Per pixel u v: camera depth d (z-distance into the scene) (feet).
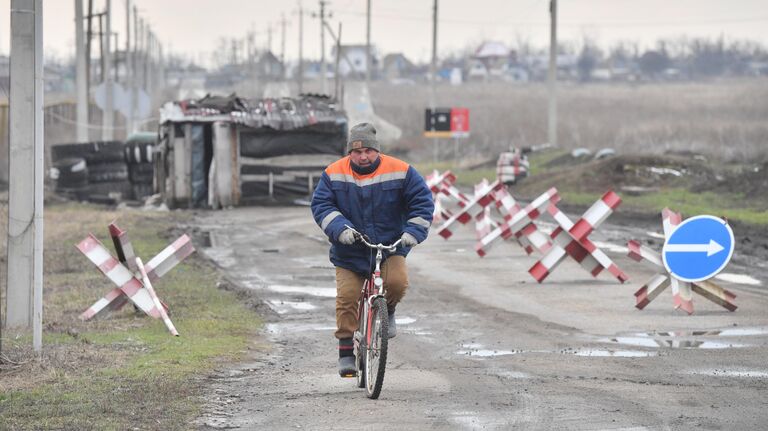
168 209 346.54
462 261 198.59
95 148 377.50
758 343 116.26
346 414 83.10
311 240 240.12
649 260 140.46
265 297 155.43
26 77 120.57
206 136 357.41
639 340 119.03
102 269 129.39
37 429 76.13
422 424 79.82
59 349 109.19
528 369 102.63
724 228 136.98
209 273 179.52
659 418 81.51
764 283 165.48
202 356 107.76
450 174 276.00
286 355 111.96
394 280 89.92
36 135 107.86
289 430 78.23
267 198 350.64
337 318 93.50
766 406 85.81
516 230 184.44
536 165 489.26
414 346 116.67
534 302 149.18
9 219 124.06
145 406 84.23
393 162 90.12
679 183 349.61
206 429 78.07
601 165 378.32
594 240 228.63
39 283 106.52
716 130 537.24
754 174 322.55
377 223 90.07
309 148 352.90
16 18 117.80
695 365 104.06
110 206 349.41
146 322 129.49
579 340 119.44
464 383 95.66
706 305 145.48
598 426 78.95
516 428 78.28
